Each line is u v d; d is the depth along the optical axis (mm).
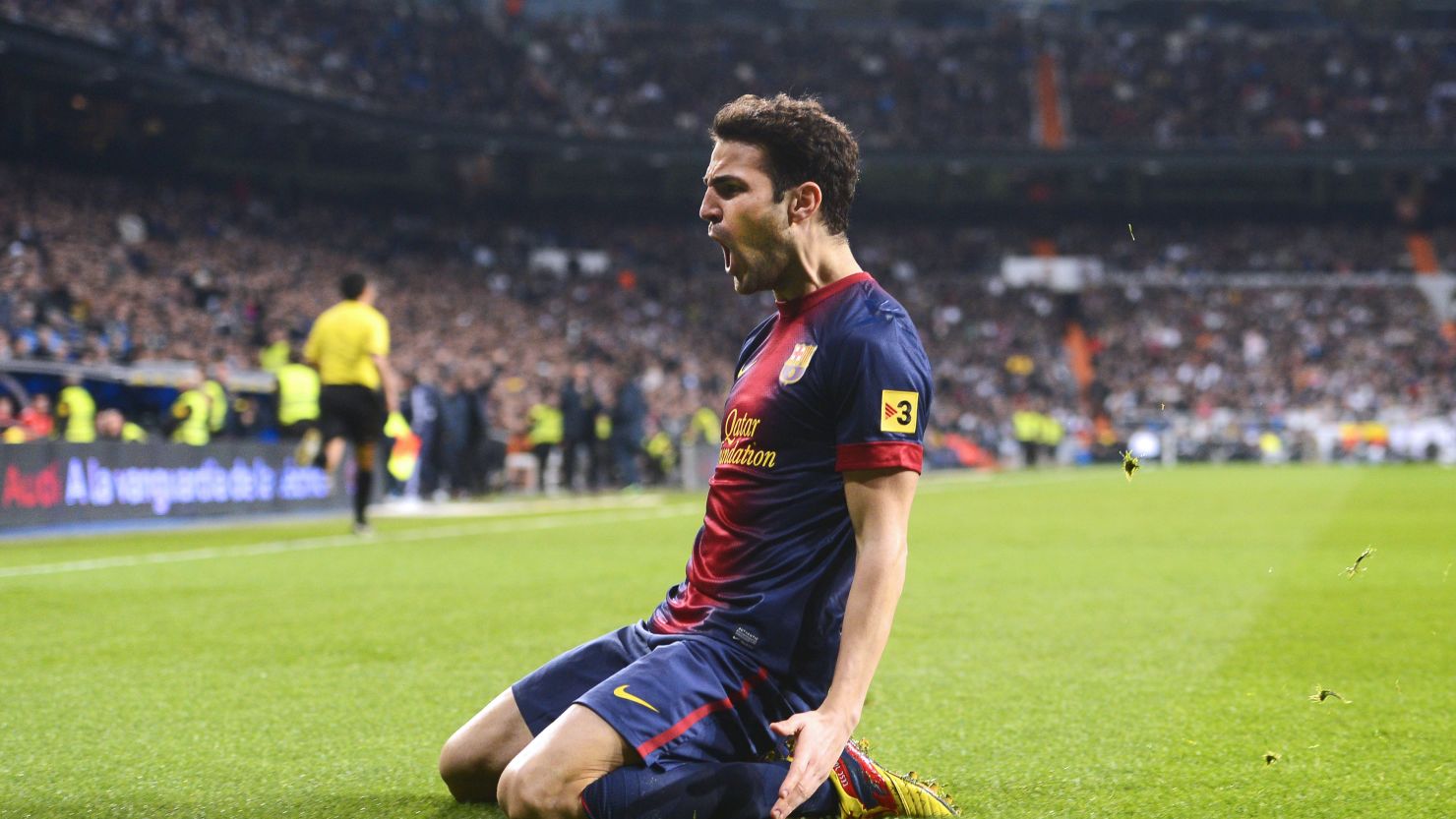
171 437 14992
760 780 2623
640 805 2525
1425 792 3168
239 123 38750
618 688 2574
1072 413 44062
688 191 50938
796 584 2699
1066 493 21297
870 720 4125
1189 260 52469
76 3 32438
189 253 32656
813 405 2682
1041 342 48094
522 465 25703
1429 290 50562
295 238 38344
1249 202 54406
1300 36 57406
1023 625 6332
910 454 2574
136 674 4945
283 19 41219
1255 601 7312
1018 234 53625
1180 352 48281
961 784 3293
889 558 2541
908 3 61344
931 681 4812
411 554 10398
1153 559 9836
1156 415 43938
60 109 34625
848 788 2838
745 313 46438
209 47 36219
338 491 16547
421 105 44156
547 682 2945
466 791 3061
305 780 3354
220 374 16391
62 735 3889
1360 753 3605
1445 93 54531
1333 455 41312
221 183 39500
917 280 50906
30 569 9008
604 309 44062
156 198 35281
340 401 12039
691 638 2705
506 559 9930
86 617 6574
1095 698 4484
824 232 2742
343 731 3949
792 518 2711
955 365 45500
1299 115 54031
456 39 46938
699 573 2818
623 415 22797
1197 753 3623
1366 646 5660
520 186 49250
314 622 6414
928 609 6988
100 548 10883
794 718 2479
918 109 53125
